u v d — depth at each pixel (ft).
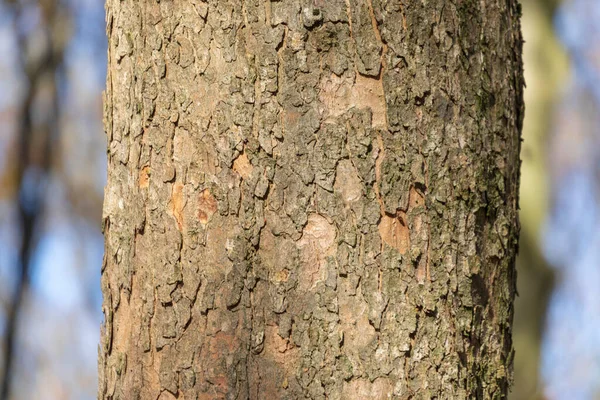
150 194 5.49
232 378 5.19
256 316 5.20
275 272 5.20
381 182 5.22
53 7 26.91
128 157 5.65
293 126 5.23
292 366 5.15
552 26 18.10
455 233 5.35
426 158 5.31
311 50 5.24
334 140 5.21
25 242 27.66
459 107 5.45
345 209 5.20
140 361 5.46
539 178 16.84
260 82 5.27
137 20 5.65
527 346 15.97
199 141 5.35
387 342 5.16
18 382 28.04
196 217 5.34
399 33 5.31
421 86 5.32
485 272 5.54
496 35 5.76
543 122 17.28
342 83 5.25
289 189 5.21
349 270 5.17
